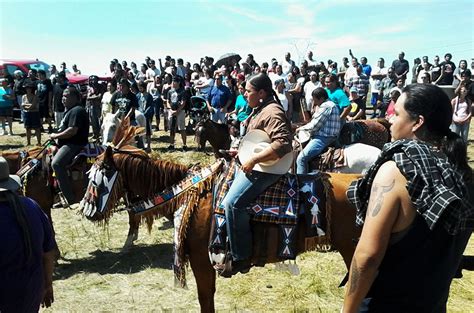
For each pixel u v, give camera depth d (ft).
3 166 9.17
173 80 45.70
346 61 64.34
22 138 54.03
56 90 54.29
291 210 12.51
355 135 27.32
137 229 21.52
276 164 12.34
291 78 51.03
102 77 68.33
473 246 22.12
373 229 6.34
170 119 46.09
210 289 13.61
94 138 50.96
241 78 38.91
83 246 22.52
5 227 8.75
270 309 16.05
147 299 17.07
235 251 12.44
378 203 6.36
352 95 44.11
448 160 6.58
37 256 9.14
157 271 19.49
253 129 12.45
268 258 12.72
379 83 58.90
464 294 16.93
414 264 6.42
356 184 7.30
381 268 6.70
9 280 8.72
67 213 27.91
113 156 15.58
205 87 49.60
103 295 17.43
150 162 15.17
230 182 12.88
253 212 12.46
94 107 50.65
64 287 18.11
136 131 16.49
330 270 19.17
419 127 6.72
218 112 45.78
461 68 52.11
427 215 6.04
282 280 18.29
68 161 20.27
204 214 13.17
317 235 12.62
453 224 6.10
